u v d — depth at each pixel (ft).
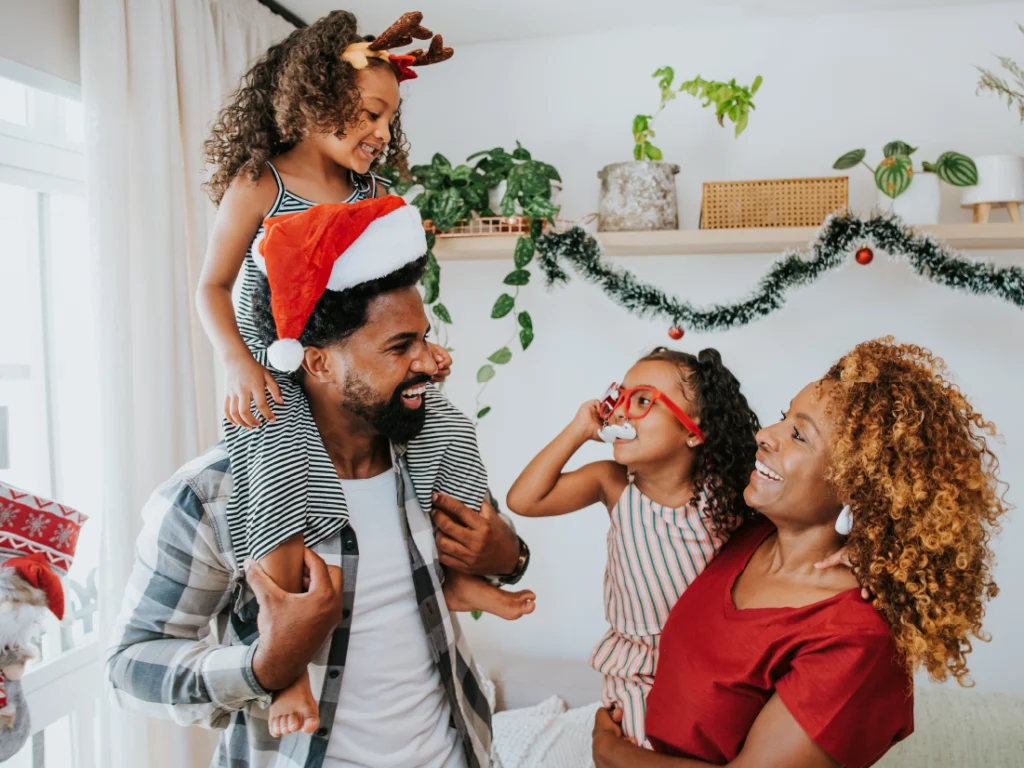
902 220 6.14
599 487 4.61
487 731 3.78
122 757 5.02
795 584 3.33
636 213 6.58
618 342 7.84
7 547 4.19
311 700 2.88
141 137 5.30
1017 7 6.89
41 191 5.34
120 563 5.01
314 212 2.82
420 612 3.34
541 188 6.23
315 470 3.05
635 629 4.09
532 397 8.05
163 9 5.38
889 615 3.04
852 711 2.98
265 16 6.84
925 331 7.25
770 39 7.35
